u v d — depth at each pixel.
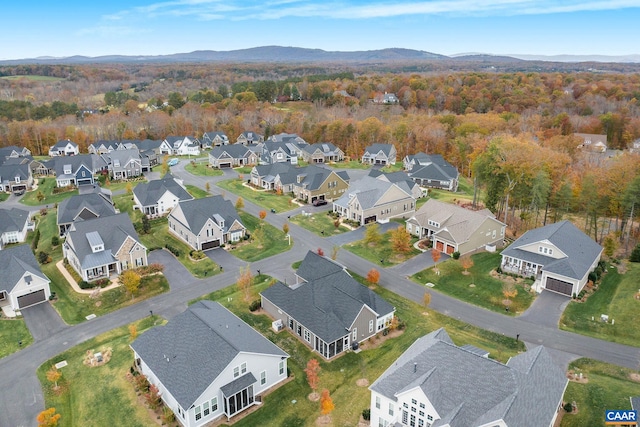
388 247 66.75
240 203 83.69
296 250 66.56
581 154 106.69
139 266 60.25
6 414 35.31
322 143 133.38
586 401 34.94
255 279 57.44
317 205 87.81
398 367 34.22
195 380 34.41
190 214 69.19
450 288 54.56
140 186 87.06
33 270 52.91
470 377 31.00
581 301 50.47
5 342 44.75
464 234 63.66
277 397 37.00
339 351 42.34
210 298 53.16
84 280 56.09
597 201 66.12
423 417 30.30
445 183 102.62
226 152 123.00
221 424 34.22
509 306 50.06
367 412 34.16
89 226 61.06
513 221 79.69
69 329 47.16
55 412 35.56
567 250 54.66
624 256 62.97
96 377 39.41
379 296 48.19
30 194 100.06
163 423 34.06
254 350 36.78
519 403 28.31
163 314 49.84
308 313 44.09
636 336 43.81
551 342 43.38
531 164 73.88
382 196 78.12
